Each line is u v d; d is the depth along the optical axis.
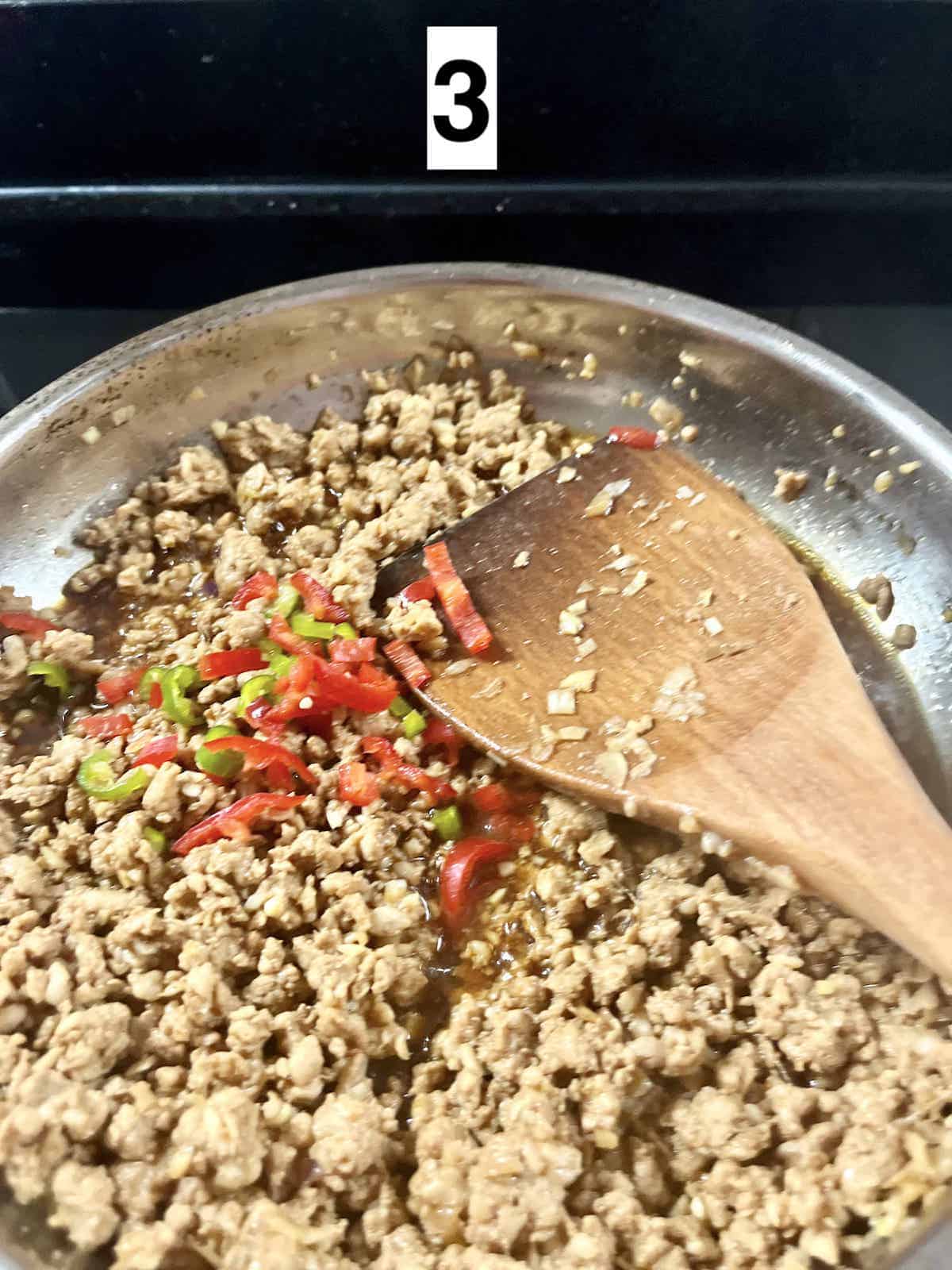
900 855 0.16
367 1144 0.14
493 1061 0.16
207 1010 0.16
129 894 0.17
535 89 0.23
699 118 0.24
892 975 0.17
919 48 0.22
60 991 0.15
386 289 0.22
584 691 0.19
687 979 0.17
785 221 0.25
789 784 0.17
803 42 0.22
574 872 0.18
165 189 0.25
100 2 0.21
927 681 0.20
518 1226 0.14
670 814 0.18
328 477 0.24
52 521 0.21
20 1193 0.14
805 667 0.19
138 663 0.21
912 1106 0.15
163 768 0.18
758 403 0.23
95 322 0.27
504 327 0.24
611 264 0.26
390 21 0.22
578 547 0.21
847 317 0.26
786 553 0.20
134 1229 0.14
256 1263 0.13
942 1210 0.13
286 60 0.23
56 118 0.23
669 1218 0.15
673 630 0.20
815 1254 0.14
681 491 0.21
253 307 0.22
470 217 0.25
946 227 0.25
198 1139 0.14
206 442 0.23
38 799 0.18
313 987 0.16
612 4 0.22
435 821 0.19
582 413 0.25
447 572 0.21
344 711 0.20
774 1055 0.16
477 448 0.24
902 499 0.21
